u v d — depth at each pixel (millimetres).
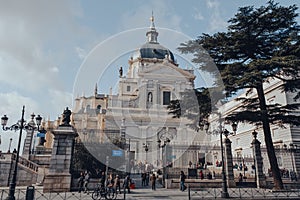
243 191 16422
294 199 13109
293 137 27359
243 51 18391
